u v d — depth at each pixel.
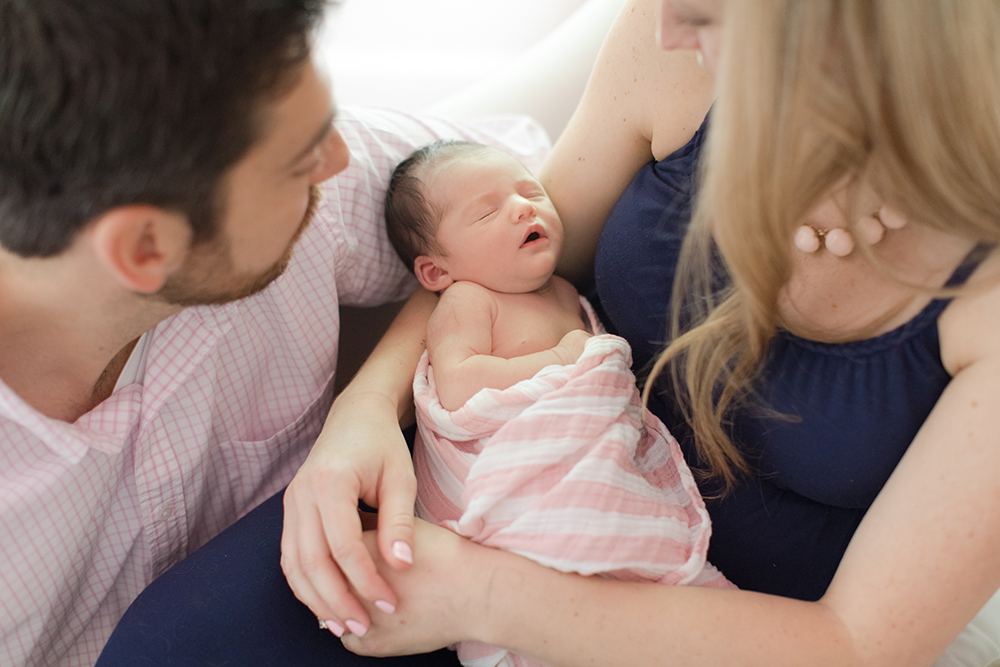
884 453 0.79
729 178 0.69
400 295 1.33
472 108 1.57
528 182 1.13
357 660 0.82
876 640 0.69
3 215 0.65
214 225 0.69
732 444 0.90
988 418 0.68
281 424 1.14
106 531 0.98
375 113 1.30
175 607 0.83
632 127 1.06
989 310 0.70
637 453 0.94
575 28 1.58
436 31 2.24
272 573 0.86
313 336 1.08
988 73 0.60
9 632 0.87
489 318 1.05
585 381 0.88
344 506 0.79
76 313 0.76
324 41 0.72
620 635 0.73
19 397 0.75
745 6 0.62
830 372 0.80
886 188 0.69
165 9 0.57
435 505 0.95
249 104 0.63
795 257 0.80
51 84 0.57
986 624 1.04
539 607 0.74
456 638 0.77
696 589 0.77
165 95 0.59
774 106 0.64
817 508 0.91
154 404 0.91
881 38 0.61
